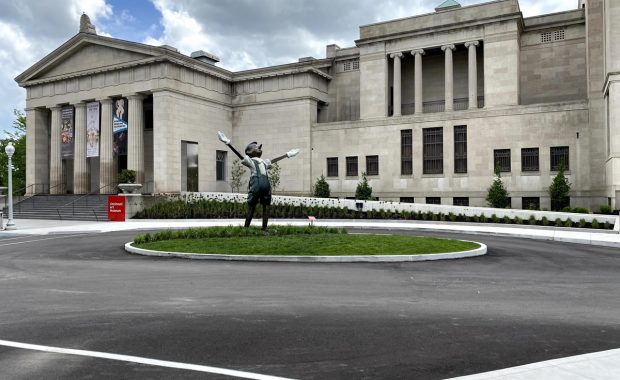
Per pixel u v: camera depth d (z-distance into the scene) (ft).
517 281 43.86
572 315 31.27
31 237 91.50
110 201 129.49
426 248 61.00
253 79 172.35
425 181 146.82
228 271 48.88
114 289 39.88
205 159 164.55
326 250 58.54
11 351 24.12
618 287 41.19
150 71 153.58
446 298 36.42
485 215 117.29
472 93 147.33
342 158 159.33
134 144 156.76
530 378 19.45
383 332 27.20
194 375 20.66
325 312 31.94
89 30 166.50
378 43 160.45
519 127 135.13
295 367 21.61
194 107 160.76
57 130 175.22
